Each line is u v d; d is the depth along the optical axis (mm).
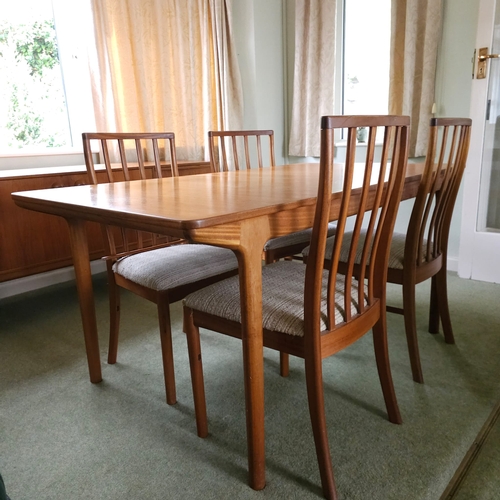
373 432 1273
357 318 1125
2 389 1569
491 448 1194
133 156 2842
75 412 1420
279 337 1059
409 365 1643
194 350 1214
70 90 2809
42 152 2586
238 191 1216
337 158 3158
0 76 2525
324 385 1529
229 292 1166
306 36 3055
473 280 2537
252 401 1027
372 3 2949
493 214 2506
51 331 2059
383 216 1114
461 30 2447
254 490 1077
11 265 2008
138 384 1583
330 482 1023
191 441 1268
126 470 1157
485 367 1609
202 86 3051
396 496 1041
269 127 3295
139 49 2742
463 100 2520
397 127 1016
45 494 1084
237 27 3080
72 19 2688
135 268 1454
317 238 920
